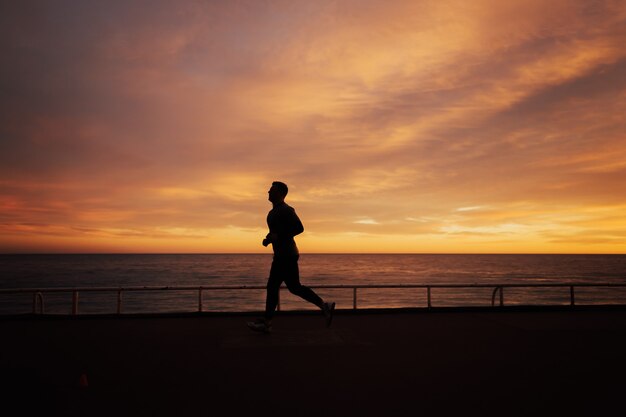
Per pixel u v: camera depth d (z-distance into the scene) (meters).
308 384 4.01
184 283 60.16
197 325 7.30
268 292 6.48
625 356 5.12
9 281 62.72
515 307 9.09
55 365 4.70
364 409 3.38
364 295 46.78
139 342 5.91
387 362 4.82
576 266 131.00
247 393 3.75
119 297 8.10
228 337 6.26
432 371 4.45
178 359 4.95
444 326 7.21
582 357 5.06
